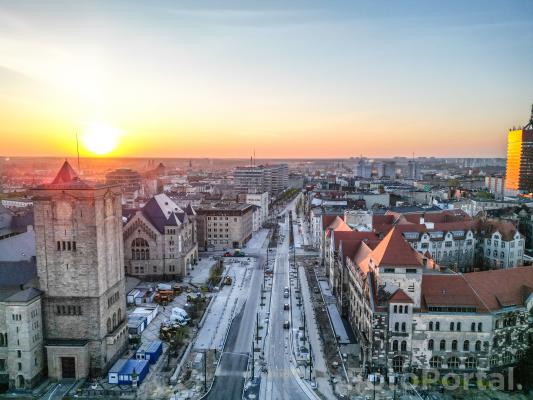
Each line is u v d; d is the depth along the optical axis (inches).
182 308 5625.0
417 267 3846.0
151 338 4751.5
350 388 3703.3
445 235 6865.2
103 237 4008.4
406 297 3816.4
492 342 3850.9
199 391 3668.8
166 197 7426.2
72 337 3939.5
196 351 4402.1
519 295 4069.9
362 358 4158.5
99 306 3909.9
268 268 7637.8
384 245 4015.8
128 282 6166.3
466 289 3959.2
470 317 3821.4
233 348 4461.1
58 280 3900.1
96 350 3932.1
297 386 3737.7
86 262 3882.9
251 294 6176.2
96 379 3902.6
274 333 4820.4
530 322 3993.6
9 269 4082.2
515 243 6702.8
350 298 5002.5
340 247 5497.1
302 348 4434.1
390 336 3848.4
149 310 5369.1
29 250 4869.6
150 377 3922.2
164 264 6801.2
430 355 3863.2
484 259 7047.2
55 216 3860.7
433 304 3855.8
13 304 3673.7
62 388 3747.5
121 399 3580.2
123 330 4365.2
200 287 6491.1
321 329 4926.2
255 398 3555.6
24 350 3708.2
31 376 3735.2
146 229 6727.4
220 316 5334.6
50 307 3927.2
